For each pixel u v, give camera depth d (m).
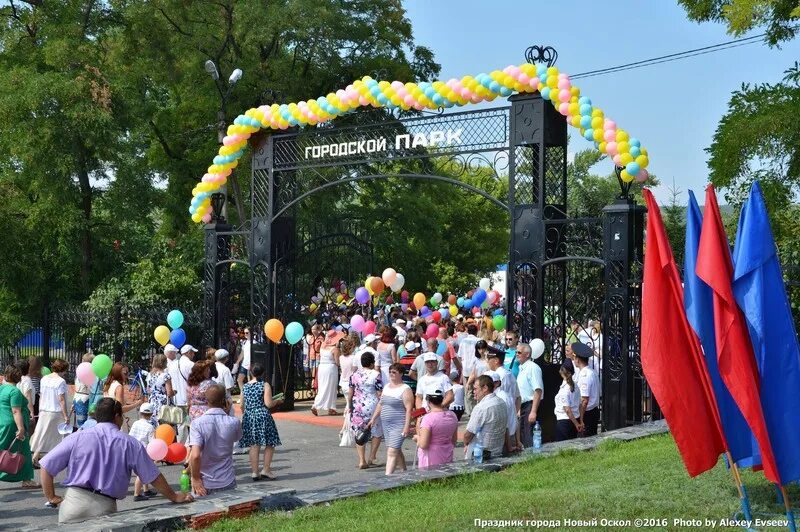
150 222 31.84
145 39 30.30
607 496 7.75
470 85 15.59
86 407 13.55
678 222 21.16
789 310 6.65
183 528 7.31
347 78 32.19
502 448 10.23
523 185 15.34
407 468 12.37
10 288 27.20
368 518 7.48
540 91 14.77
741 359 6.44
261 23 28.56
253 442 12.16
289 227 19.89
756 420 6.36
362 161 17.75
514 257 15.25
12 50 30.22
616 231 14.12
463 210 41.41
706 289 6.87
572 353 13.27
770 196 16.33
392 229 33.28
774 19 17.36
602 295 14.81
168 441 10.19
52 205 27.58
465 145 16.05
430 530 6.93
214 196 20.70
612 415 13.98
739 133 15.90
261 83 30.39
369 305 21.20
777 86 16.38
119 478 7.50
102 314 23.58
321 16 28.75
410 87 16.50
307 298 21.88
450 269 41.25
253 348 19.62
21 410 11.51
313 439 15.93
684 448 6.64
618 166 14.09
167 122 33.28
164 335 16.66
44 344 25.34
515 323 15.20
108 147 28.17
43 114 27.50
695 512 7.15
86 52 28.45
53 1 30.08
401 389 11.38
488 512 7.38
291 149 19.19
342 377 15.59
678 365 6.70
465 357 17.53
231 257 20.72
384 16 32.84
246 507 7.83
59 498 11.10
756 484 8.00
